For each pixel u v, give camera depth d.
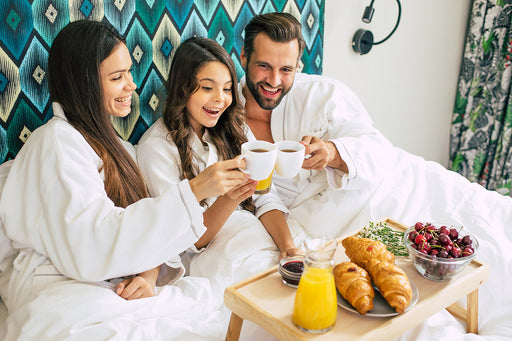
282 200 1.79
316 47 2.09
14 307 1.22
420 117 2.86
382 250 1.16
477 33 2.72
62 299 1.13
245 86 1.80
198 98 1.45
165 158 1.48
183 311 1.24
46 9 1.39
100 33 1.26
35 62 1.42
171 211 1.18
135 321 1.15
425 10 2.58
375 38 2.40
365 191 1.66
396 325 1.02
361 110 1.89
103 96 1.29
